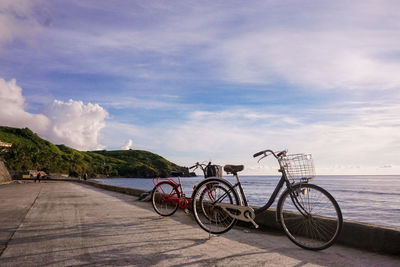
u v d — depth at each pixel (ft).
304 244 11.79
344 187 261.03
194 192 14.73
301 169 12.10
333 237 11.02
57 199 34.35
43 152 366.22
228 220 14.94
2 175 114.52
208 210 15.01
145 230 15.25
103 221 18.03
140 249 11.55
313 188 11.80
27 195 41.27
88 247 11.84
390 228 10.82
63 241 12.84
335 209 11.15
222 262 9.91
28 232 14.74
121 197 37.50
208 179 14.26
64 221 18.07
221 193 14.15
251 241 12.90
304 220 12.62
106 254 10.86
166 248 11.72
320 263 9.75
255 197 117.08
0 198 35.76
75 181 142.61
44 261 10.02
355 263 9.73
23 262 9.91
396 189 219.41
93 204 28.37
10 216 20.22
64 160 512.63
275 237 13.70
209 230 13.98
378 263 9.70
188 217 19.42
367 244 11.20
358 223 11.71
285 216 13.51
